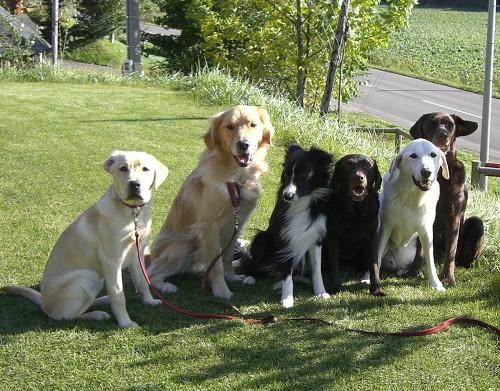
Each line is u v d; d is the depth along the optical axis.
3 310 4.29
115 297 4.16
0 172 6.02
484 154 6.95
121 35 30.34
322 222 4.48
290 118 7.50
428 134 4.67
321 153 4.49
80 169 6.17
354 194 4.38
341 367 3.92
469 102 15.99
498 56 24.42
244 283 4.67
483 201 5.61
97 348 4.02
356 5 9.20
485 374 3.89
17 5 20.62
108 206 4.11
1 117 7.68
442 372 3.90
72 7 21.75
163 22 14.89
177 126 7.65
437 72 22.19
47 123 7.52
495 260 4.89
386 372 3.90
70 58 23.17
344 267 4.82
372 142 7.08
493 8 6.72
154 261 4.65
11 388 3.80
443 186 4.62
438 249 4.87
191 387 3.80
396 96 16.61
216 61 11.45
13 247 4.91
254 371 3.90
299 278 4.69
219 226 4.54
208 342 4.07
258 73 11.12
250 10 11.30
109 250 4.12
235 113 4.48
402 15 10.04
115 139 6.99
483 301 4.45
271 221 4.61
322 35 9.71
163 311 4.32
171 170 6.25
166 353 3.99
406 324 4.24
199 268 4.71
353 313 4.34
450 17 37.38
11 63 13.67
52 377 3.86
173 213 4.68
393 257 4.73
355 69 10.84
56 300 4.18
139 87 10.67
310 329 4.18
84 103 8.85
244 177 4.53
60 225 5.22
